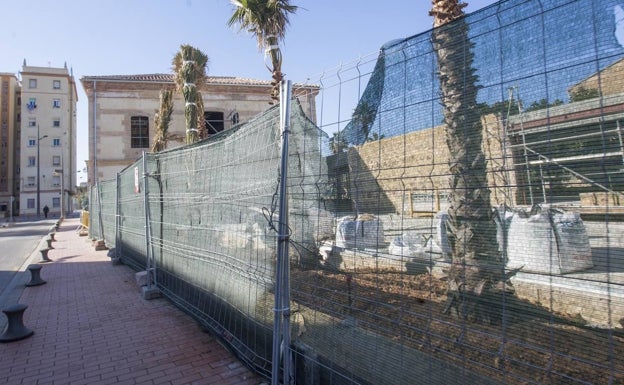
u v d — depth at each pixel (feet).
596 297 7.31
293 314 10.87
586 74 5.82
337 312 9.52
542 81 6.33
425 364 7.54
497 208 7.27
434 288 8.65
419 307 8.43
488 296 7.43
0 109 228.63
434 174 7.86
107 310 19.97
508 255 7.13
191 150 18.19
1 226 108.99
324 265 10.05
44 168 217.15
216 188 15.53
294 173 10.85
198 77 45.98
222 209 14.94
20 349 15.24
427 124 7.95
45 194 216.13
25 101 215.10
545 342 6.87
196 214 17.49
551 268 6.52
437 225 8.30
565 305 7.72
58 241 58.70
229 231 14.35
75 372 13.14
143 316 18.69
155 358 13.91
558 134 6.15
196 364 13.26
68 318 18.95
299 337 10.64
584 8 5.87
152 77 88.53
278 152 11.17
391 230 8.68
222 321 14.78
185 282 18.72
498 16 6.97
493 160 7.11
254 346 12.35
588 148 5.83
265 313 11.69
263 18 32.12
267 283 11.67
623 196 5.54
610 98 5.58
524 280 8.05
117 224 34.24
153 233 23.29
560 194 6.26
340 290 9.59
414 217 8.40
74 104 244.83
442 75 7.73
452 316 8.09
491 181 7.21
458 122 7.52
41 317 19.29
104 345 15.31
